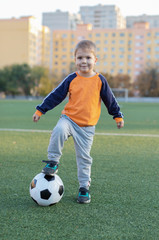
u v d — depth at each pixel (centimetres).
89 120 287
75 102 287
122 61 8075
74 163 446
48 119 1237
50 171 266
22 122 1084
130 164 445
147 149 573
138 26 7950
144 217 250
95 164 439
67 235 215
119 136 746
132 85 6644
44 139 682
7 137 705
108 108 305
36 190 266
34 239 208
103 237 213
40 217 245
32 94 6084
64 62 8488
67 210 262
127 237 214
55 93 293
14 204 274
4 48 7794
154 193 313
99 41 8144
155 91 6284
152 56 7900
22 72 6056
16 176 369
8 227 226
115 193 310
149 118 1382
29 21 7669
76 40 8281
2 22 7731
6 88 6141
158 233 221
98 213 256
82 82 286
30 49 7781
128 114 1684
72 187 328
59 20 12200
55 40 8488
